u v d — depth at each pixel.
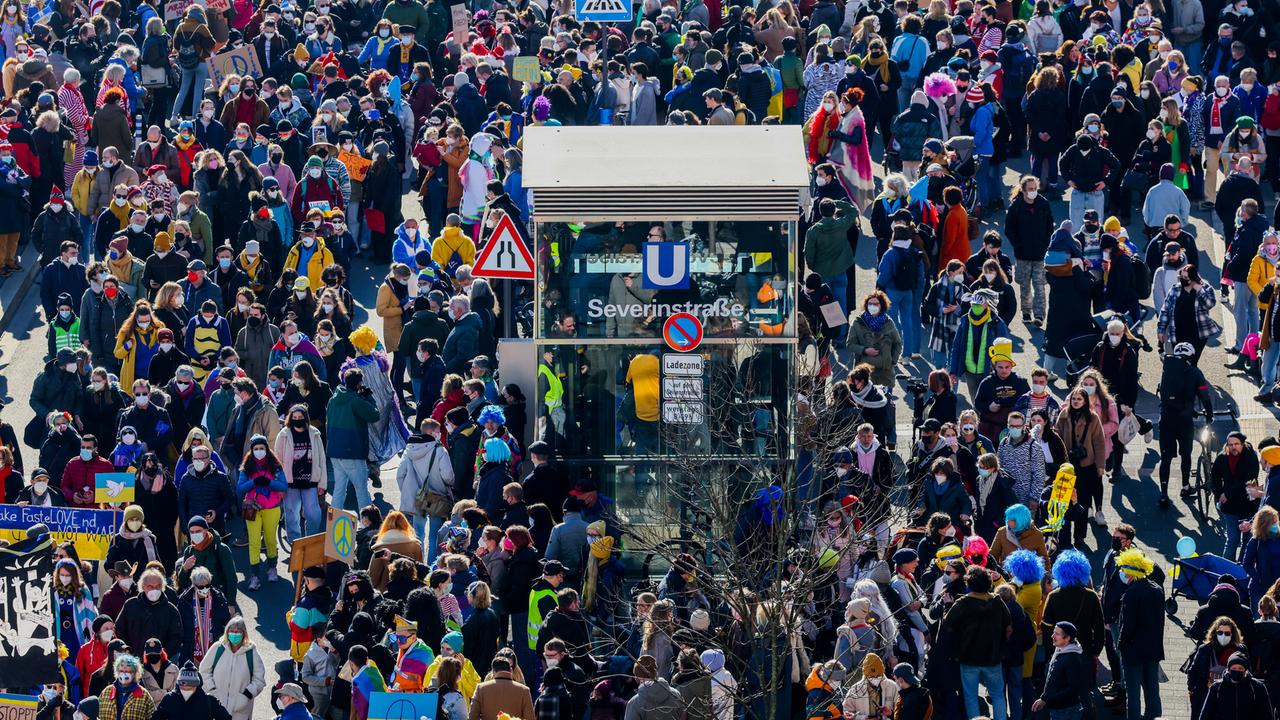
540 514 59.53
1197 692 54.78
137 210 82.62
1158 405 76.44
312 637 57.31
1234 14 109.25
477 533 59.56
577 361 61.69
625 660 52.56
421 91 100.50
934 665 54.09
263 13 112.25
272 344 74.25
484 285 73.62
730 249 60.84
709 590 55.19
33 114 95.00
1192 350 68.44
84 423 70.38
